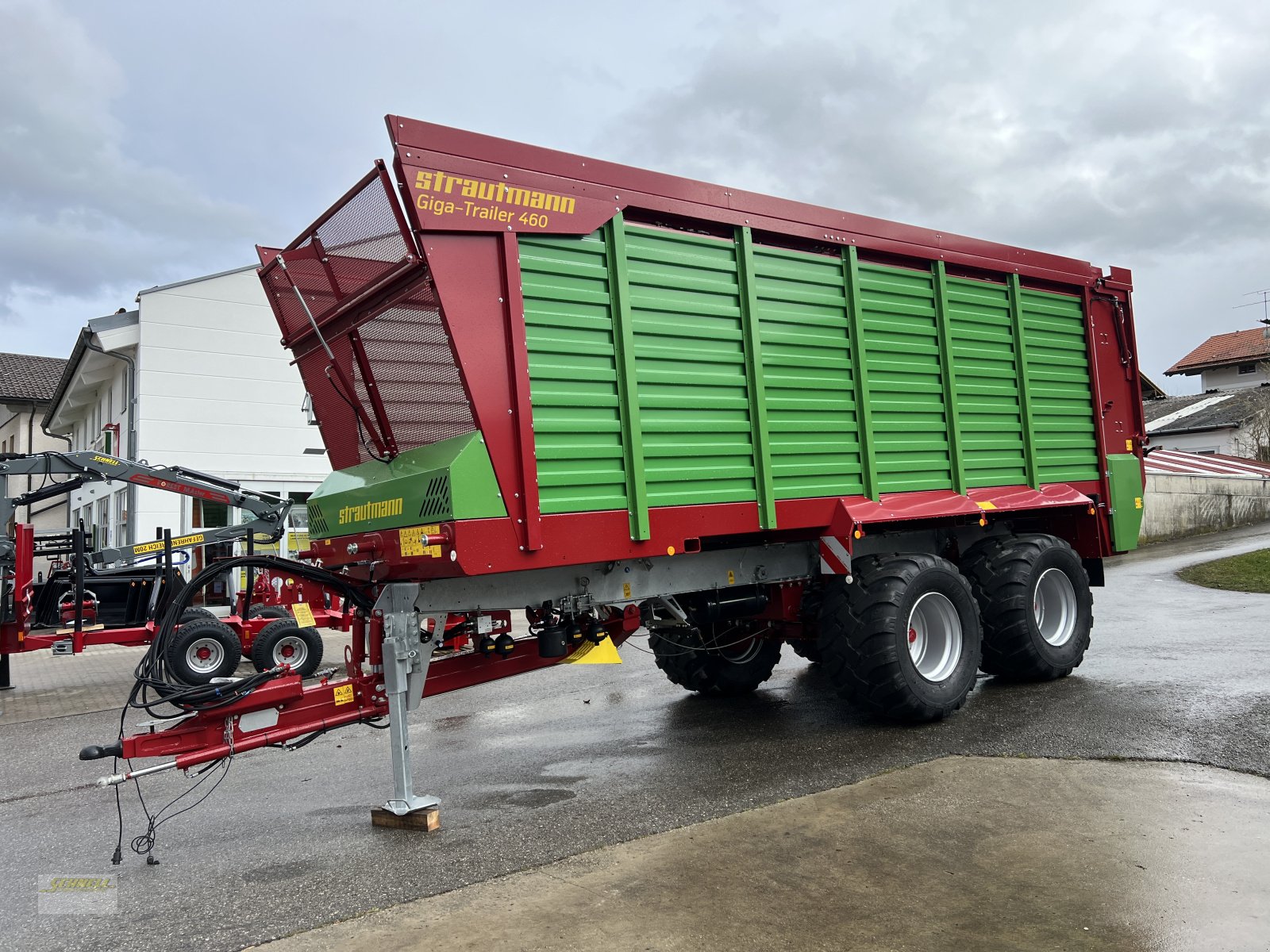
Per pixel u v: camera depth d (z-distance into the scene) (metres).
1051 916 2.89
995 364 6.56
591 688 7.73
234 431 15.84
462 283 4.09
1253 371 41.50
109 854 4.03
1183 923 2.82
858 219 5.75
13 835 4.44
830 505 5.45
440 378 4.32
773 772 4.67
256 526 10.80
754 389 5.11
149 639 9.72
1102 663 7.15
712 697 6.99
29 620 9.81
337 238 4.70
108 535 17.38
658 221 4.89
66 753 6.46
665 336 4.78
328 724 4.33
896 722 5.64
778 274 5.33
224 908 3.28
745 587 5.67
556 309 4.39
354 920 3.09
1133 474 7.54
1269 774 4.23
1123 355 7.66
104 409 19.20
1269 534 20.47
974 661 5.71
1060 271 7.07
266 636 9.35
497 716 6.79
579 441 4.39
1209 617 9.49
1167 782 4.15
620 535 4.50
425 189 3.99
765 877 3.28
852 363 5.66
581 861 3.53
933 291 6.18
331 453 5.60
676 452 4.75
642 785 4.60
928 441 6.04
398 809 4.12
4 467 9.33
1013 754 4.73
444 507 3.99
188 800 4.90
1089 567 7.39
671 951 2.75
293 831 4.20
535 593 4.57
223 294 15.86
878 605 5.32
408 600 4.23
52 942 3.07
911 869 3.30
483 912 3.09
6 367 31.05
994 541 6.67
